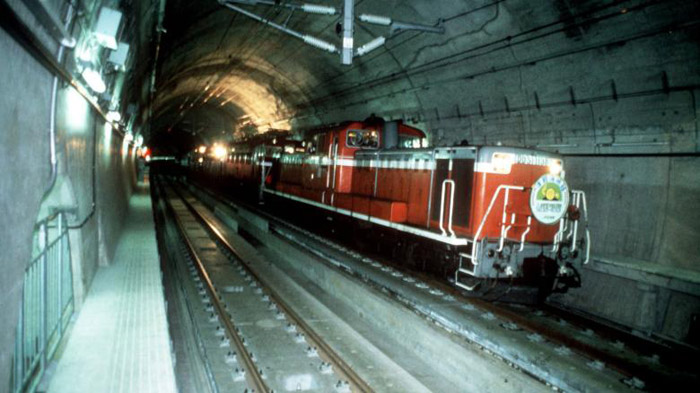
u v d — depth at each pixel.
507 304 10.12
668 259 9.95
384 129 14.14
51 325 4.92
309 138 18.27
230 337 7.77
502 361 6.08
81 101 5.91
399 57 15.45
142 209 18.91
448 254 10.09
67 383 4.29
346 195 14.53
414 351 7.69
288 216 20.73
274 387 6.32
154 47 13.09
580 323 8.96
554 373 6.08
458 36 12.56
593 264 10.77
